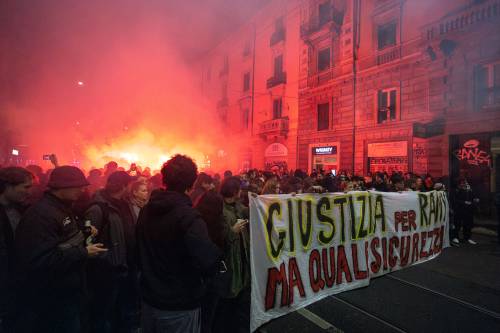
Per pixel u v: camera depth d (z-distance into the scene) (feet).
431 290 13.53
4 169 6.77
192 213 5.57
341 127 49.60
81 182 6.56
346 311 11.50
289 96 61.41
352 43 47.88
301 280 11.41
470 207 24.03
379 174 30.53
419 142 38.50
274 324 10.57
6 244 6.36
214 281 9.11
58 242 6.04
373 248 14.30
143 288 5.79
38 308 6.11
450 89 35.17
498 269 16.76
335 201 12.94
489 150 32.27
